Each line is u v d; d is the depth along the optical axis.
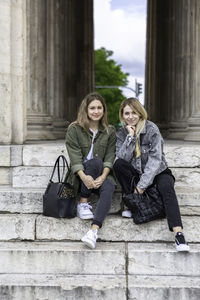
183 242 3.88
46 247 4.04
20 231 4.27
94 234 3.96
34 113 7.92
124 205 4.50
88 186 4.14
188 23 9.78
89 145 4.41
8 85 5.30
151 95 13.78
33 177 5.05
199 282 3.74
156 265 3.93
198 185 5.11
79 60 15.34
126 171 4.27
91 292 3.63
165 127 13.20
